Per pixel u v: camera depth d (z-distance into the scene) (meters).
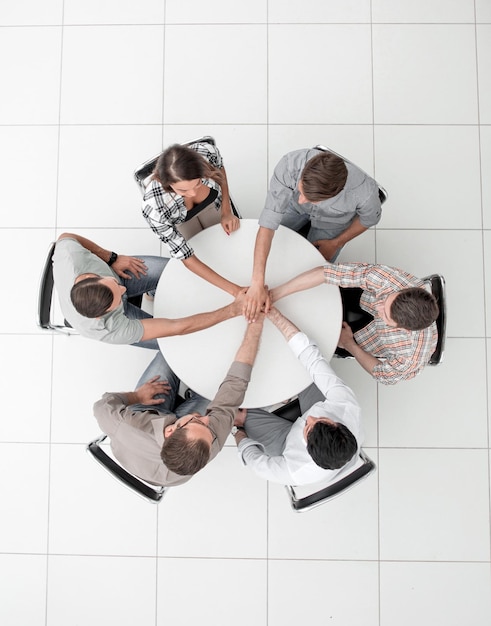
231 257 1.84
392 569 2.33
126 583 2.34
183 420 1.64
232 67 2.46
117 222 2.43
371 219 1.82
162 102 2.46
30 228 2.44
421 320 1.57
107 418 1.74
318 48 2.45
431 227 2.41
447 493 2.34
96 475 2.37
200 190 1.77
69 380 2.39
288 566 2.34
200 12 2.46
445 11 2.45
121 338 1.71
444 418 2.36
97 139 2.45
